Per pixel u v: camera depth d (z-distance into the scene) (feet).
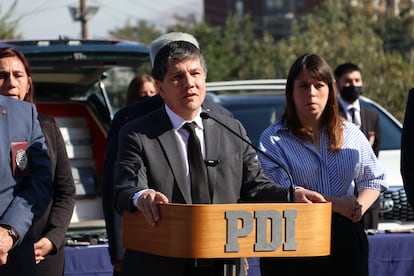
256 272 31.53
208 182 21.52
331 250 25.70
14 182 21.43
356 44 116.16
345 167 26.40
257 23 302.04
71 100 40.42
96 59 38.63
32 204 21.36
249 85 44.47
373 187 26.86
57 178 26.81
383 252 32.53
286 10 320.70
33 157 21.94
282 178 26.16
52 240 26.27
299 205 19.53
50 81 40.09
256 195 22.20
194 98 21.36
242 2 324.60
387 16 170.50
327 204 19.92
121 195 20.56
